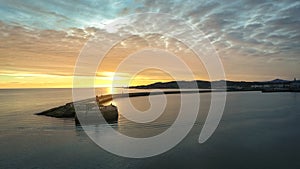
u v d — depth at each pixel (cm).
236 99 8238
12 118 4050
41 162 1820
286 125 3212
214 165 1722
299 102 6788
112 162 1795
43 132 2852
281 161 1780
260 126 3159
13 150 2116
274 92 12975
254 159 1834
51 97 11262
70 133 2781
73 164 1770
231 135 2617
